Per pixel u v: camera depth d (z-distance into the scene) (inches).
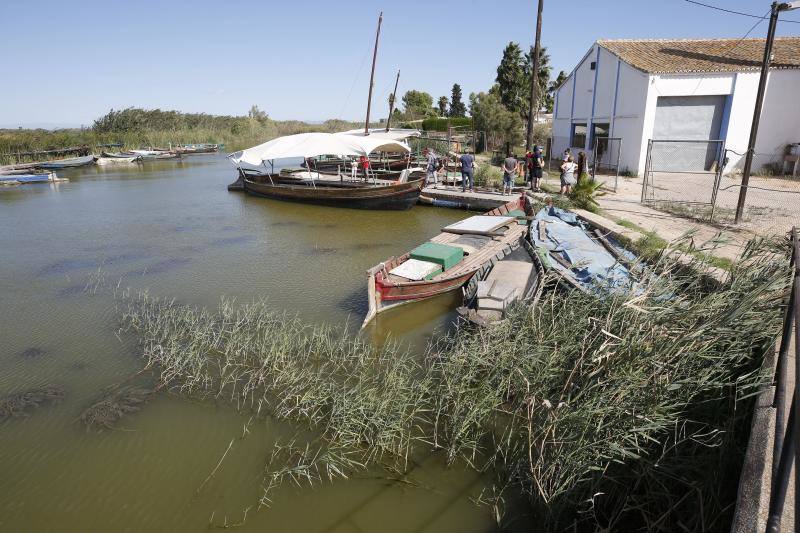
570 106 1115.3
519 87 1744.6
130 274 460.1
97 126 2128.4
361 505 185.2
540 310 251.9
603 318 222.8
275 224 674.8
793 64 818.8
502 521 175.6
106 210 777.6
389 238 589.6
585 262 306.8
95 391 262.4
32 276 454.3
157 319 350.9
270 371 278.5
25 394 259.3
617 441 165.5
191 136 2219.5
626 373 181.2
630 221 504.7
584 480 162.4
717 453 155.9
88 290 416.5
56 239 593.6
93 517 182.4
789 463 86.1
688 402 169.0
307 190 804.6
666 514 148.1
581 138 1093.1
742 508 112.3
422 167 1024.9
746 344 190.7
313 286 422.0
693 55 920.3
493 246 453.4
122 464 208.7
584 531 165.3
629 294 220.2
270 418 237.0
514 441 212.1
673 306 197.9
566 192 687.7
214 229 645.3
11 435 227.6
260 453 213.6
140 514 183.0
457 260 407.5
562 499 167.0
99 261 502.0
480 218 545.6
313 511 182.9
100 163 1525.6
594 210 566.3
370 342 317.7
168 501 188.7
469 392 229.9
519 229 514.0
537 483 170.9
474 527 174.2
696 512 146.9
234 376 275.0
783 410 127.9
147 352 301.4
